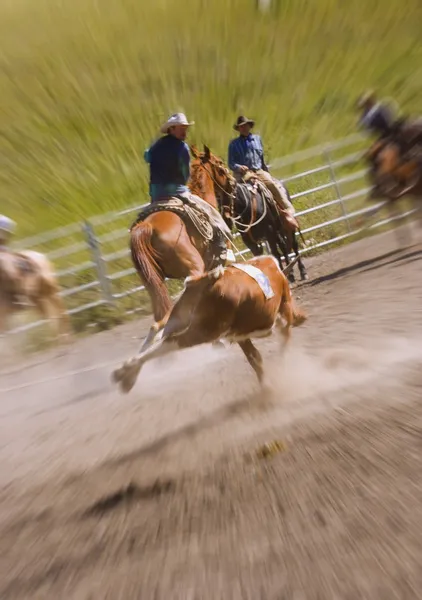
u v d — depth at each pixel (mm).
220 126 28594
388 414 7395
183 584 4941
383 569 4645
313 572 4777
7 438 9562
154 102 30625
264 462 6832
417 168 17375
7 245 15180
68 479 7492
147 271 10945
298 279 18188
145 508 6359
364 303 13430
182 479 6848
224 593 4738
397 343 10117
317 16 36562
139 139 28328
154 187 11500
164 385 10703
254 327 8594
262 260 9258
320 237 22453
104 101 31000
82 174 26484
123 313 18188
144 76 32531
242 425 8109
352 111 29203
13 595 5266
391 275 15539
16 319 17250
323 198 23938
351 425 7305
